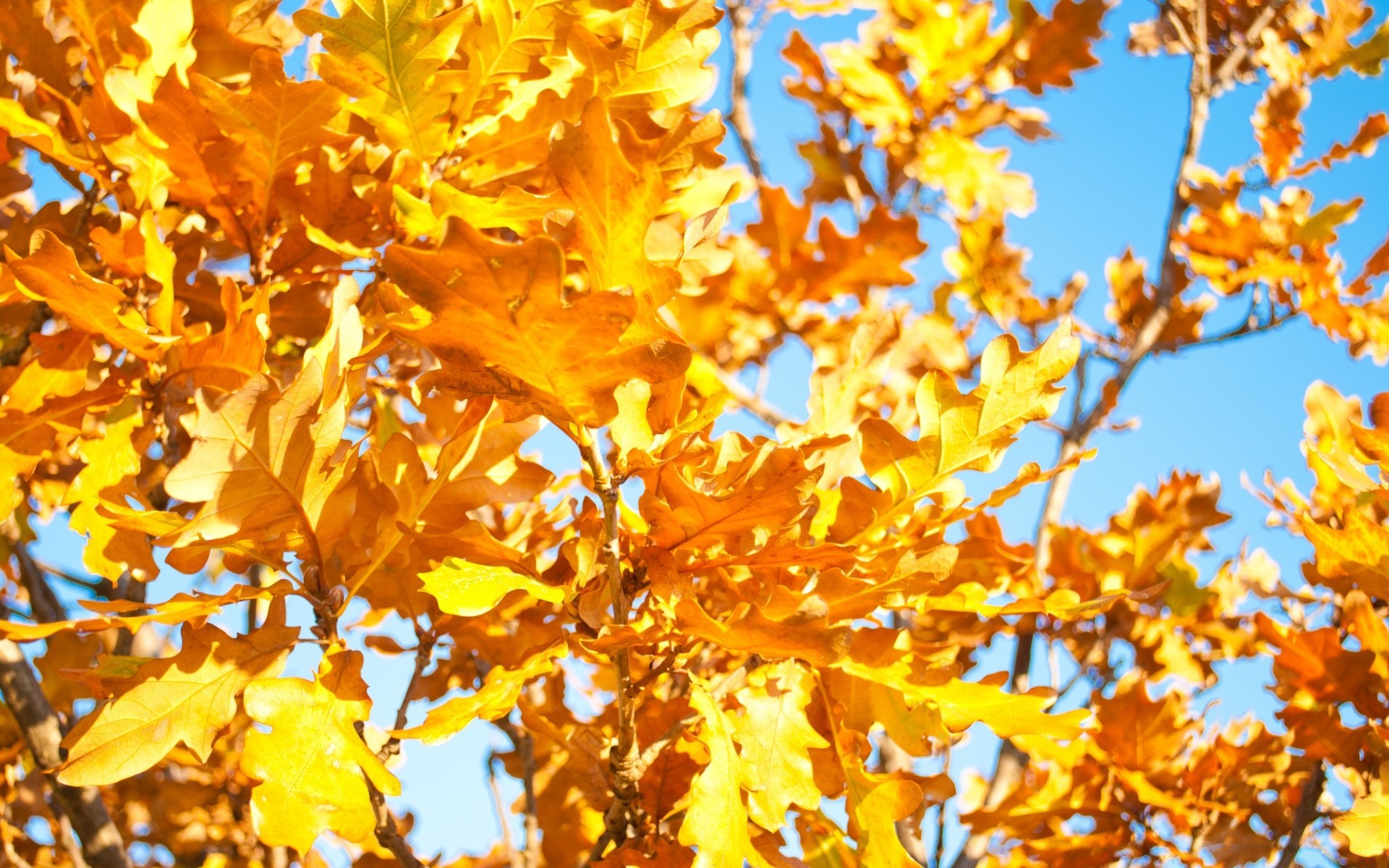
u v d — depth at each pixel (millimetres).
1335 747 1728
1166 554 1955
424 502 1517
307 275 1630
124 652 1693
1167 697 1812
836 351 1642
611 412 1445
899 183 2742
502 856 1754
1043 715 1511
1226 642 1922
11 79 1683
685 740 1590
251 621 1773
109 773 1437
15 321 1717
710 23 1584
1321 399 1783
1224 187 2492
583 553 1480
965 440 1548
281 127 1568
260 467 1458
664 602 1475
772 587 1510
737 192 1618
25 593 1801
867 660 1538
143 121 1568
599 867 1528
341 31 1543
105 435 1571
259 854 1838
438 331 1414
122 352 1603
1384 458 1655
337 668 1476
